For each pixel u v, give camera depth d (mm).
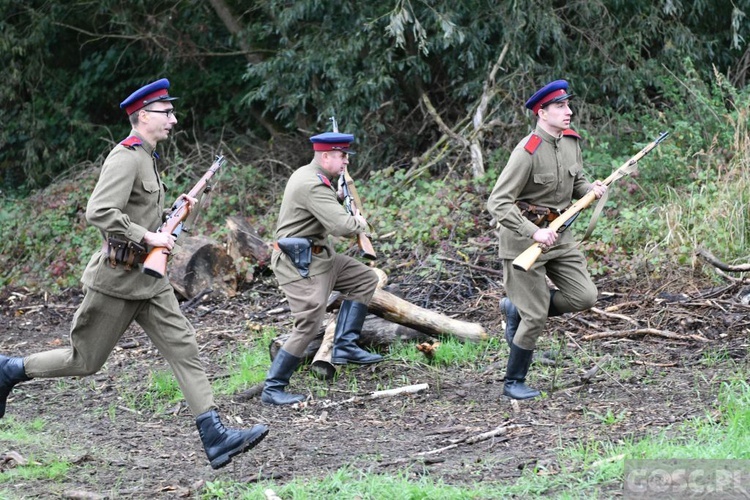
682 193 9734
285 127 14898
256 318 8875
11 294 11023
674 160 10047
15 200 14359
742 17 11914
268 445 5543
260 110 15297
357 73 12531
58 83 16312
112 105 16625
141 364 7695
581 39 12258
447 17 11359
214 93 15945
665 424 5418
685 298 8016
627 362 6828
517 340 6184
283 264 6469
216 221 12367
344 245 10219
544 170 5898
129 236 4664
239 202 12617
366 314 6902
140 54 15805
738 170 9578
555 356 7066
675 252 8703
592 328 7648
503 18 11734
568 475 4504
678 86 11914
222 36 15547
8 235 12750
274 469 5051
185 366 4902
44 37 15594
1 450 5562
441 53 12664
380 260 9961
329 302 7336
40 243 12523
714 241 8781
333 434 5758
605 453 4867
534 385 6547
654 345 7203
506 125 11539
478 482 4566
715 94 10789
